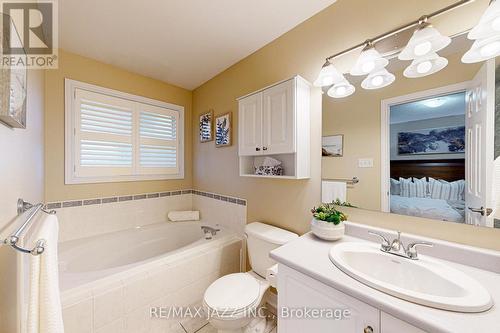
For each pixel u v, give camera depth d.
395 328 0.70
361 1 1.32
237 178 2.24
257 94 1.73
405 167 1.15
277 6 1.46
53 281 0.65
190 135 2.96
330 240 1.25
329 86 1.47
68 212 1.99
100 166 2.18
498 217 0.91
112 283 1.33
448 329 0.60
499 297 0.74
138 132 2.45
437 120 1.05
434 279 0.88
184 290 1.66
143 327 1.44
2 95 0.64
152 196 2.57
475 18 0.96
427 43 0.97
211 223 2.53
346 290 0.80
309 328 0.96
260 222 1.96
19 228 0.62
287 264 1.02
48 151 1.88
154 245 2.36
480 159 0.94
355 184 1.35
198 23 1.62
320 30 1.52
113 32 1.71
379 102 1.24
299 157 1.49
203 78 2.59
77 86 2.03
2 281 0.66
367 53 1.15
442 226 1.05
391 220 1.21
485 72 0.92
